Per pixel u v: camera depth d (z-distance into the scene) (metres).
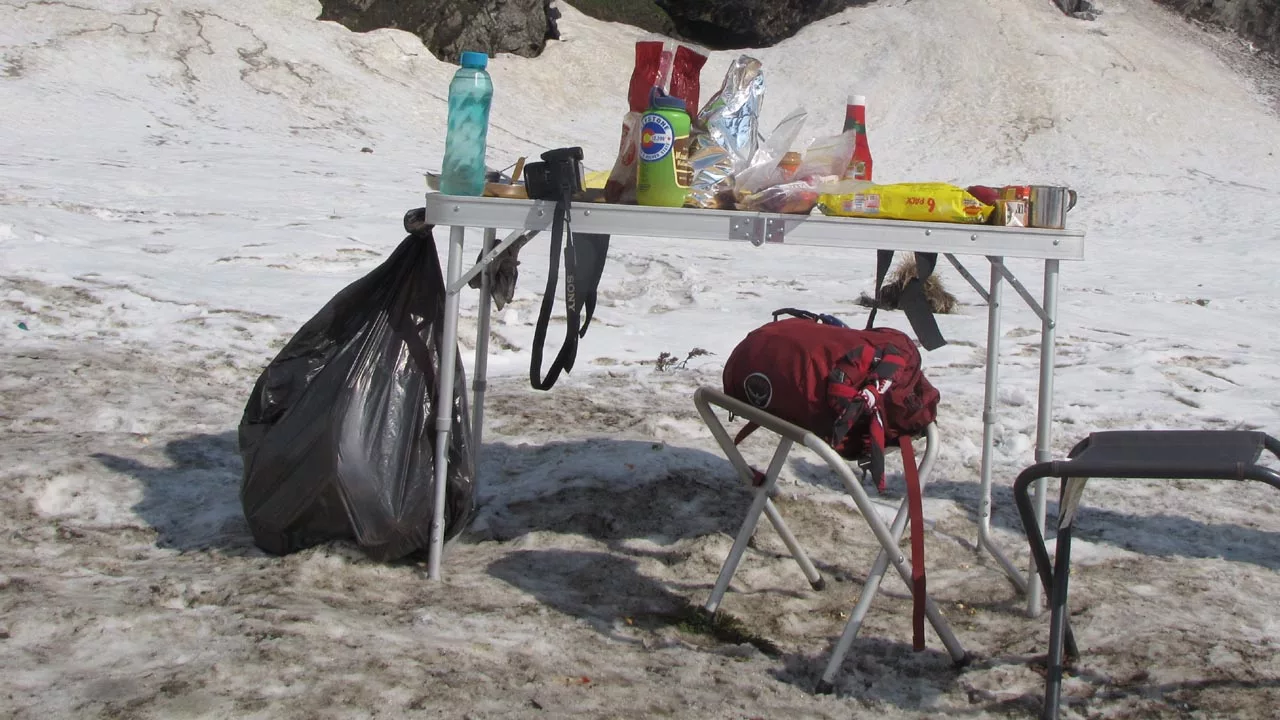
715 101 3.88
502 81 35.72
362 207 17.11
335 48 34.22
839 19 41.56
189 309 8.05
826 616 3.88
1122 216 27.55
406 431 4.00
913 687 3.37
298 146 26.45
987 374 4.18
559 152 3.62
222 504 4.51
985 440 4.18
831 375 3.47
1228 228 25.91
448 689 3.07
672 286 11.76
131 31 31.25
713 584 4.07
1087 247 21.84
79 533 4.17
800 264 15.13
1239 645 3.62
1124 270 18.00
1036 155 33.31
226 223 13.55
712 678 3.34
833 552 4.40
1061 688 3.32
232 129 27.28
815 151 3.92
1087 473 2.94
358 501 3.91
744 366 3.66
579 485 4.82
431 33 36.59
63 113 25.50
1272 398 7.27
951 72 37.56
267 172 21.06
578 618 3.71
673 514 4.62
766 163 3.78
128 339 7.24
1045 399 3.77
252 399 4.11
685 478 4.98
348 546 4.01
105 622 3.33
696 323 9.38
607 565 4.14
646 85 3.88
